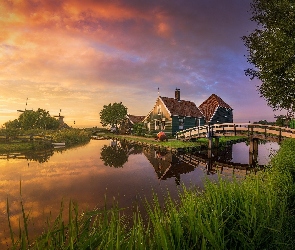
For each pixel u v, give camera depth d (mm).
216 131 21047
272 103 12391
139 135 39688
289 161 6094
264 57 12359
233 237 2344
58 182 9680
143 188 8680
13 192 8164
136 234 1912
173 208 2645
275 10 11289
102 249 1647
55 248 1584
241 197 3031
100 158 16906
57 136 29016
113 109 59562
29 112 47969
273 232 2471
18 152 19953
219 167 13766
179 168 13164
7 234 5008
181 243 2129
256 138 17734
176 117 33906
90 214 1893
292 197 4281
